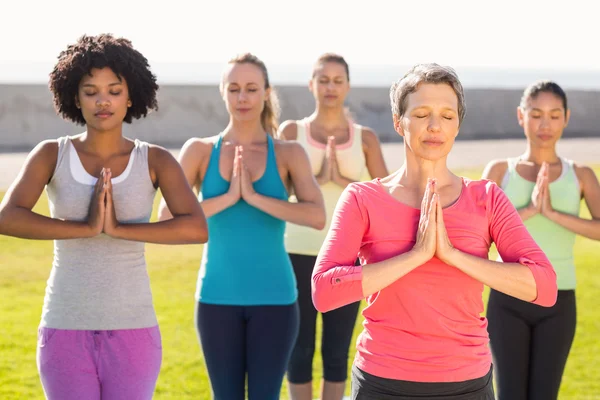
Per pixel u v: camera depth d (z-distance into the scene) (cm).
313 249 614
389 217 337
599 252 1323
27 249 1225
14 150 2420
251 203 501
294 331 506
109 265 394
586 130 3488
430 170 341
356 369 336
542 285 326
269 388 495
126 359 389
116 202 404
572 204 555
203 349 503
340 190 648
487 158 2334
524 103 564
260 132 539
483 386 326
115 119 404
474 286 330
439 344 322
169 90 2784
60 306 389
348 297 321
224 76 536
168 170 414
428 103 331
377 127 3081
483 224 339
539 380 514
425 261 320
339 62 660
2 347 788
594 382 731
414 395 321
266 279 500
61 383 382
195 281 1065
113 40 409
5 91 2569
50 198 410
